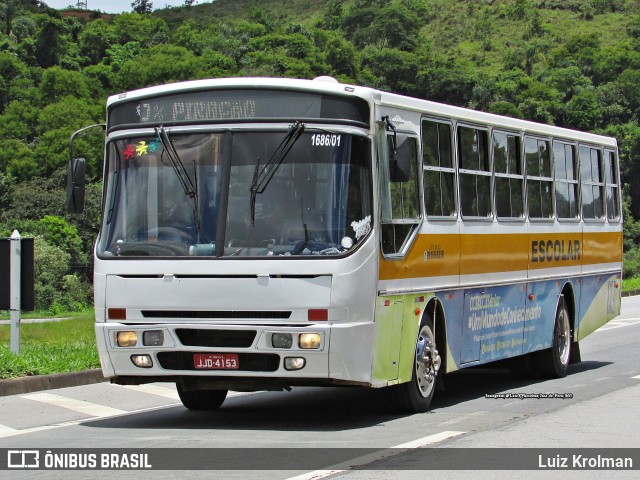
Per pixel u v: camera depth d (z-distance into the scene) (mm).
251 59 146750
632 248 90625
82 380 13938
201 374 9648
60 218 67312
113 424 10477
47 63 152000
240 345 9484
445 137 11680
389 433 9586
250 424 10305
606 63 169000
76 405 12008
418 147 10922
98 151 83375
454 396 12789
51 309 50500
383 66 155000
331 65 154375
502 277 13109
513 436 9383
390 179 9852
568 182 15578
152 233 9820
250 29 193750
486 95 144250
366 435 9453
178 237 9703
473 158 12391
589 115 135375
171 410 11578
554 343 14828
